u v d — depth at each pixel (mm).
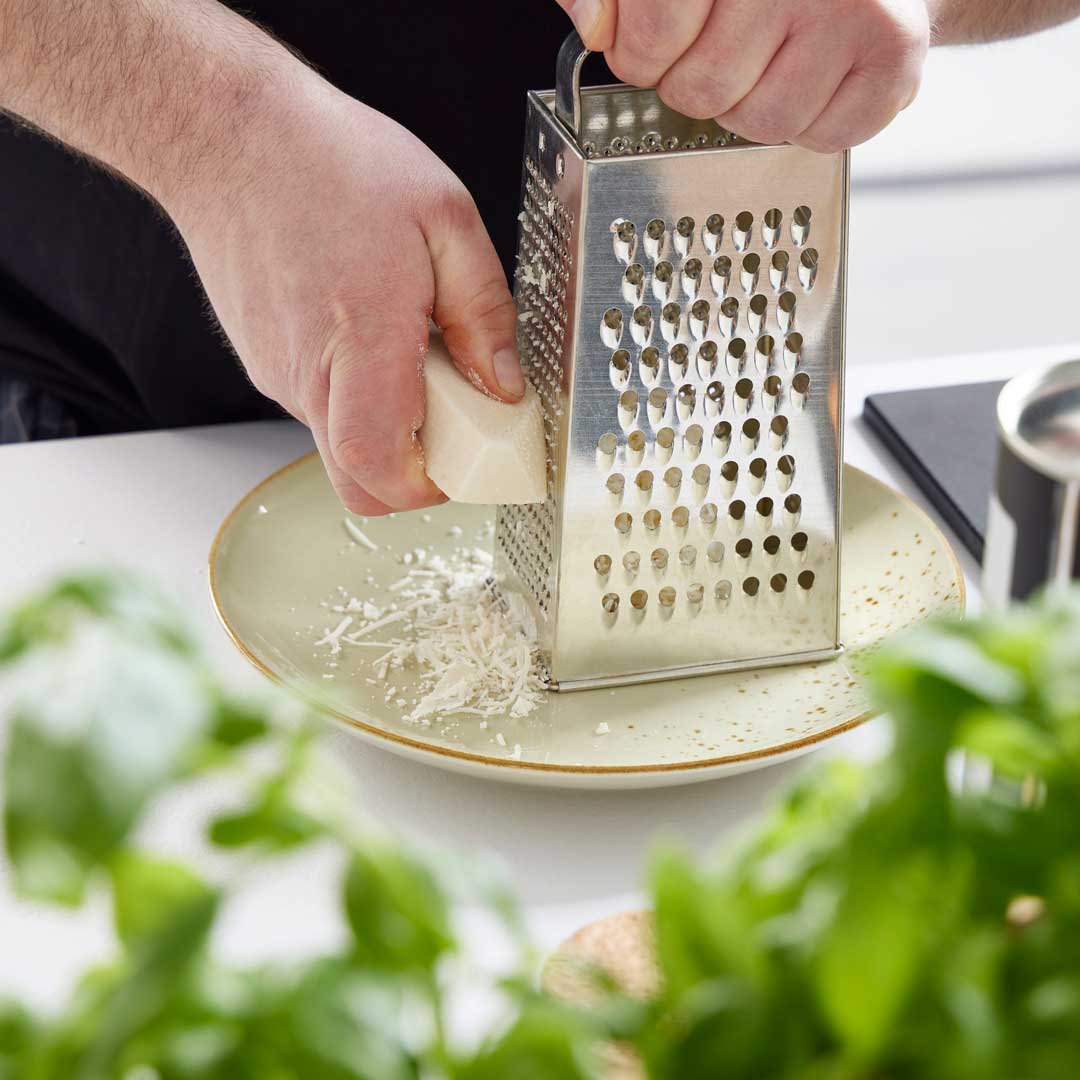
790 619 859
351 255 812
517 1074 280
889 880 259
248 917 645
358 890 278
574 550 811
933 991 261
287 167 838
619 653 842
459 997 573
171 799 710
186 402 1333
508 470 801
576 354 764
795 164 754
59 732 224
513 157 1293
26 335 1312
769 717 814
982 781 480
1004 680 263
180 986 271
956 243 3322
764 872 293
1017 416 484
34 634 245
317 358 826
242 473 1092
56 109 898
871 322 3051
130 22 867
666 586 837
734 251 767
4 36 863
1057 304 3117
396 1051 278
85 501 1041
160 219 1211
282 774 266
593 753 775
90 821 219
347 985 280
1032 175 3557
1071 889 281
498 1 1209
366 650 867
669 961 278
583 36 684
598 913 666
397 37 1223
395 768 765
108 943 629
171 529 1013
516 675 831
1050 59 3984
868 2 686
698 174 737
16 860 223
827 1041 272
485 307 821
